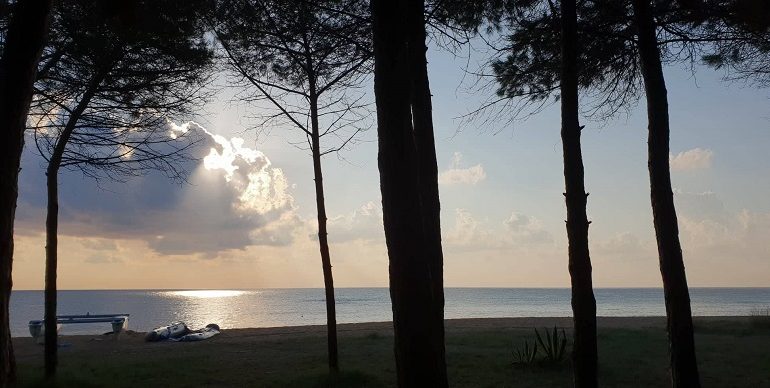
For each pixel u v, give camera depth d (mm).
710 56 9125
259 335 22812
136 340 22438
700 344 16328
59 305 118812
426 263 4684
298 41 10906
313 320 55062
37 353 18109
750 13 8227
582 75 9836
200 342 20391
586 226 7480
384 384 10781
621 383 10781
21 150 5266
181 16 9789
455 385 10742
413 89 7137
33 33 5293
